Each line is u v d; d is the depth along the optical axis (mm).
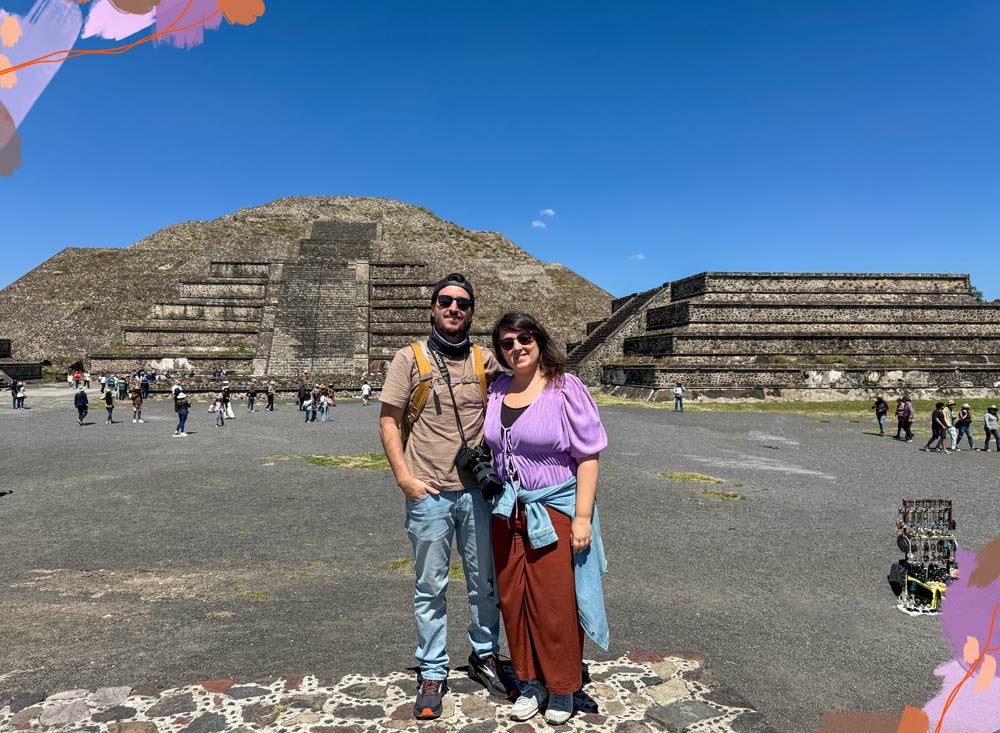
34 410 26984
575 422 3217
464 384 3412
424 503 3340
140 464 13258
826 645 4652
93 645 4422
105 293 50312
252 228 63031
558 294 58156
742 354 31750
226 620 4953
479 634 3623
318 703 3416
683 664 4043
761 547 7355
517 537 3295
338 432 19812
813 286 36062
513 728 3170
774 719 3498
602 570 3350
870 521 8617
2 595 5555
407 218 70062
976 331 34188
